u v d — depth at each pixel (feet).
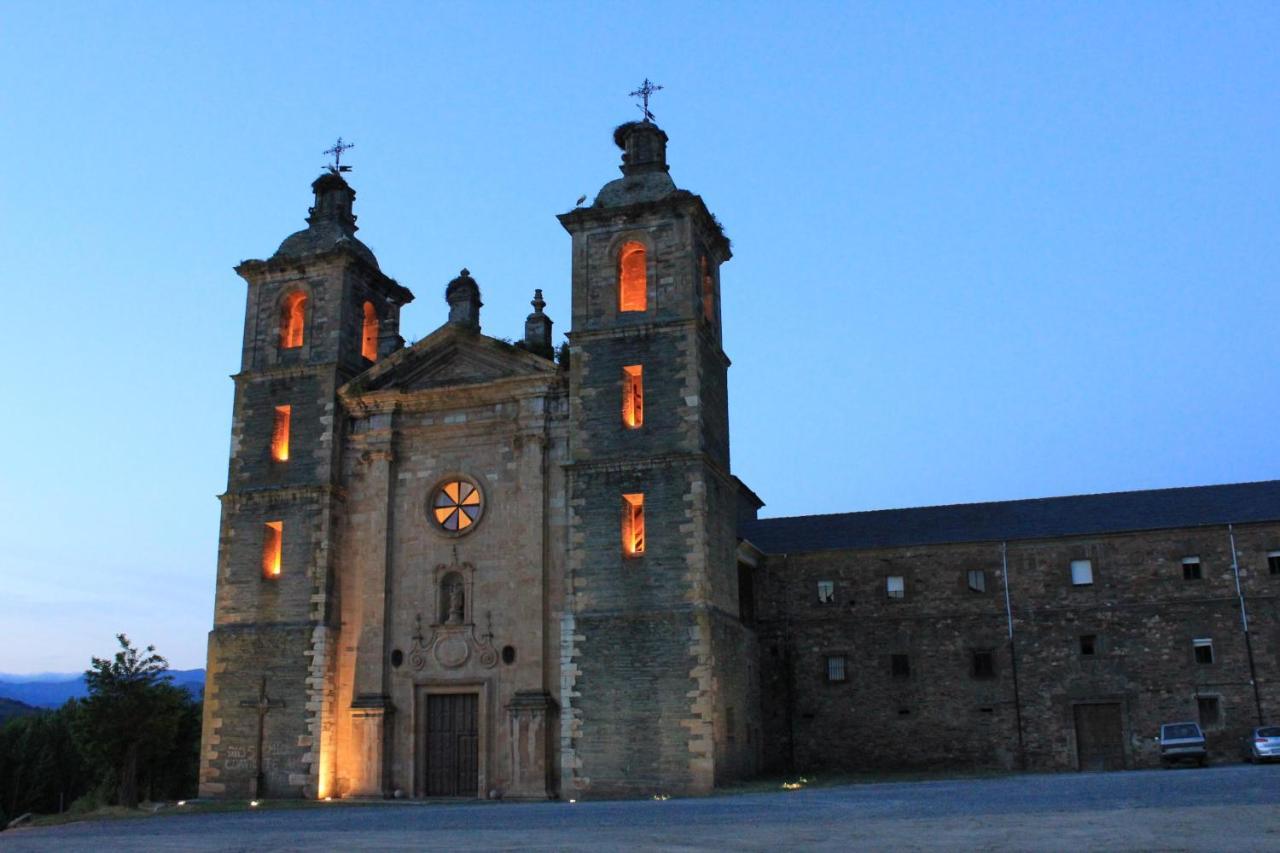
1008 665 154.51
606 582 124.88
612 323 133.59
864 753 156.66
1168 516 156.25
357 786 130.41
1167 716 147.13
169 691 150.00
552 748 125.49
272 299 151.64
